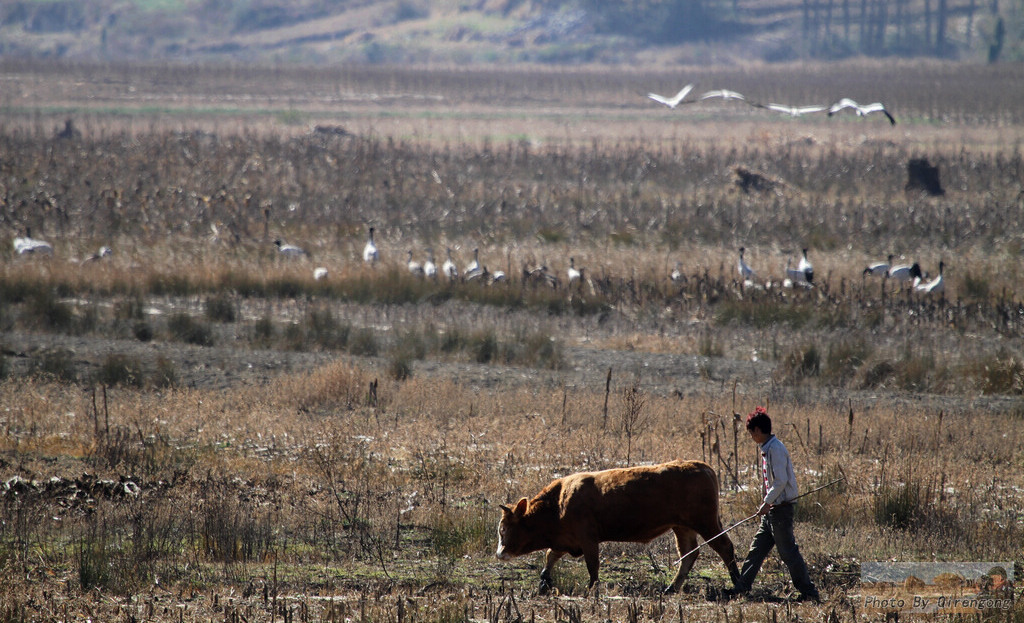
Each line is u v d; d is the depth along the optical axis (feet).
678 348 75.00
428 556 33.45
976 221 127.44
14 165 161.99
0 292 83.30
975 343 76.18
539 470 43.39
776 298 86.38
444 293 90.43
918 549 34.88
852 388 64.95
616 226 126.62
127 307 80.69
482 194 156.56
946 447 49.55
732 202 149.38
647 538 29.55
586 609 27.35
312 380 57.41
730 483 42.75
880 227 125.59
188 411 51.88
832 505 38.86
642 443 47.91
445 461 44.34
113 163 168.86
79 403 52.85
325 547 33.65
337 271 95.40
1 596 27.04
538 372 65.87
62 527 34.22
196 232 117.39
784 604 28.30
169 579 29.71
